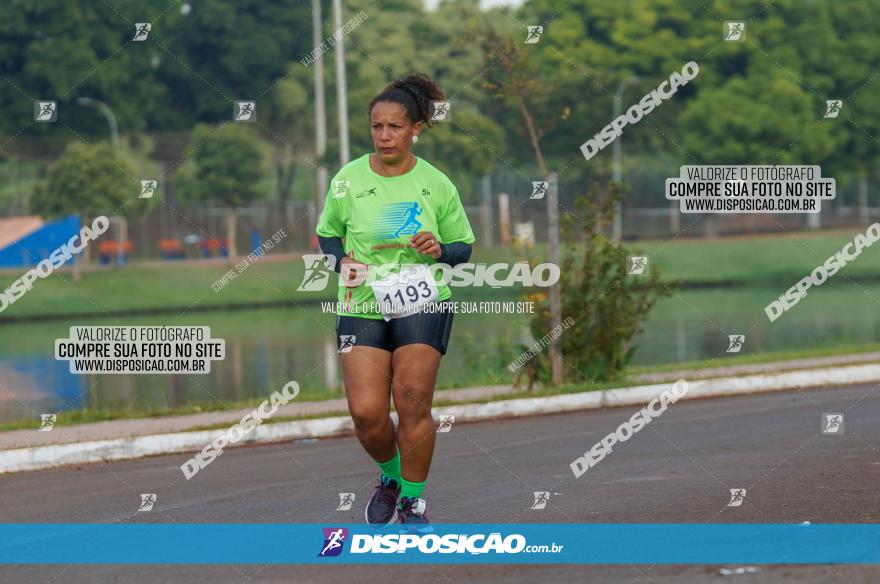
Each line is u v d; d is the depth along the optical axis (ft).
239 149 358.02
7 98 380.58
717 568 34.83
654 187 399.44
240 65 392.06
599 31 386.73
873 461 53.47
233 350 168.86
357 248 40.11
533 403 81.87
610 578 34.14
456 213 40.91
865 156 415.85
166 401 101.91
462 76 304.09
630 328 91.35
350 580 35.35
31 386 121.49
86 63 380.17
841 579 33.32
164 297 306.14
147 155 391.86
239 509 48.60
